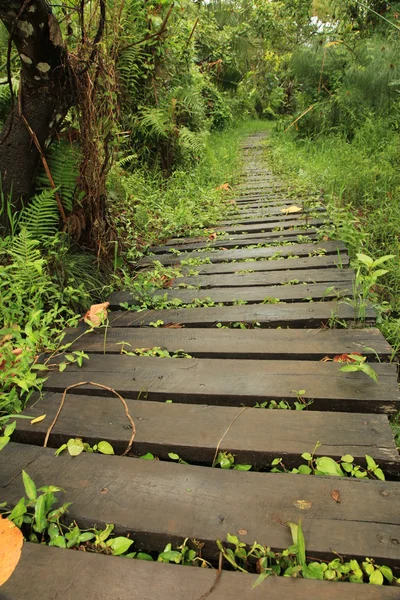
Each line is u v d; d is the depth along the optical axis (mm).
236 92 17375
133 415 1807
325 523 1282
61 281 2840
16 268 2664
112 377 2090
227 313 2723
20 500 1309
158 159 6844
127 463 1549
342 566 1169
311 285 3021
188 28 7715
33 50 2535
